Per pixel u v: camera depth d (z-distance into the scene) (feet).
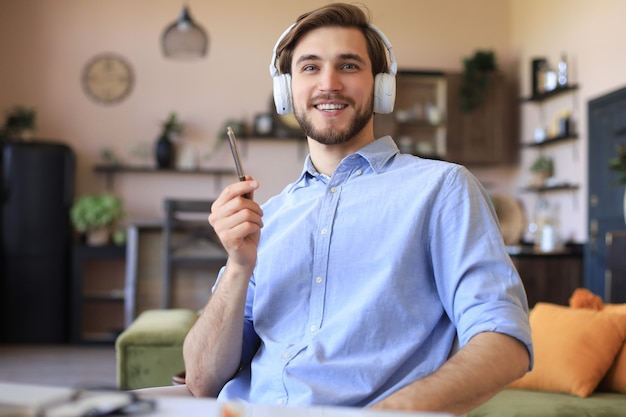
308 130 4.58
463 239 4.07
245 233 4.01
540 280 17.69
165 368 9.92
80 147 22.50
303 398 3.98
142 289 17.46
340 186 4.44
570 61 19.21
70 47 22.52
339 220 4.32
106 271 22.49
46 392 2.88
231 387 4.51
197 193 22.91
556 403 7.96
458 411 3.53
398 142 22.12
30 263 21.24
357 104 4.52
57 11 22.49
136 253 17.44
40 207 21.24
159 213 22.75
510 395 8.38
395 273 4.10
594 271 17.30
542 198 21.03
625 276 14.32
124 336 9.94
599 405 7.91
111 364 18.17
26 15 22.38
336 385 4.00
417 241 4.16
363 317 4.06
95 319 22.56
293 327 4.33
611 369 8.67
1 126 22.12
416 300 4.12
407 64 22.91
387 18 22.93
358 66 4.54
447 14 23.08
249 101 22.84
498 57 23.16
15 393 2.87
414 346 4.04
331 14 4.55
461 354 3.67
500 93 22.18
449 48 23.04
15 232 21.16
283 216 4.63
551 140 19.56
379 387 4.00
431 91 22.79
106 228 21.59
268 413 2.69
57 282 21.35
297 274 4.37
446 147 22.04
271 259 4.45
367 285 4.16
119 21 22.65
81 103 22.54
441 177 4.24
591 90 18.13
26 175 21.18
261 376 4.25
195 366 4.49
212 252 16.30
